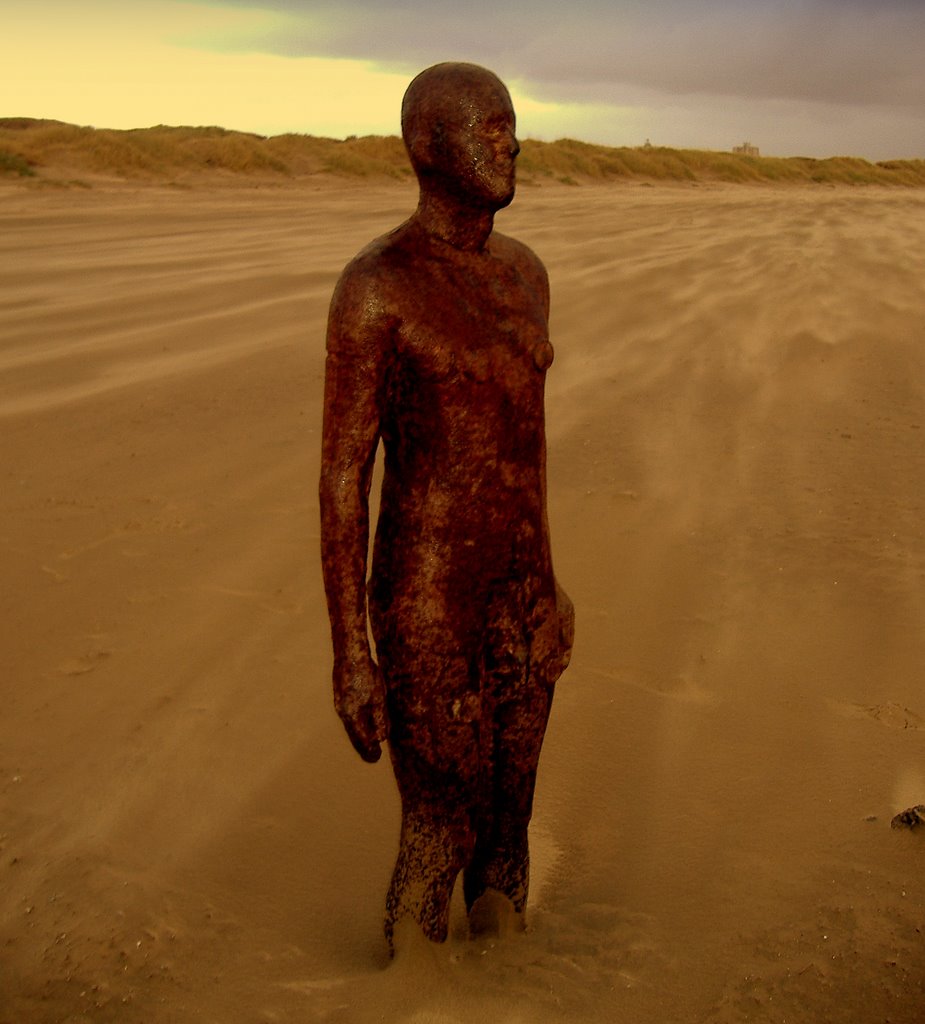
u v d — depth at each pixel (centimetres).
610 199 2555
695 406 769
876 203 2727
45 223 1639
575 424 727
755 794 357
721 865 322
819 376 844
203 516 573
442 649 249
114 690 420
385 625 252
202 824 346
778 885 310
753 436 711
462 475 243
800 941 285
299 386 778
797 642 455
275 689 421
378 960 283
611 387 806
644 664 439
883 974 273
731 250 1454
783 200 2739
